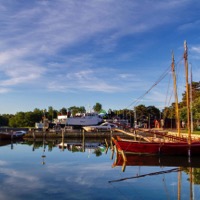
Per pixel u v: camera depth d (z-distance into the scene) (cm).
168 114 12262
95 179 2867
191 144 4488
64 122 10850
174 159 4366
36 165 3712
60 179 2852
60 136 9156
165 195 2305
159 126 12338
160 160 4262
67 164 3825
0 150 5681
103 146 6931
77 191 2406
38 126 11256
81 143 7881
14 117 16350
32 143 7700
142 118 14388
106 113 13050
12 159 4297
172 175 3105
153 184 2670
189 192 2392
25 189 2459
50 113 16600
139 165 3803
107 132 9338
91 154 5066
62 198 2202
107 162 4044
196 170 3434
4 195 2275
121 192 2386
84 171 3303
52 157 4566
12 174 3088
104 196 2264
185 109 8556
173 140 5159
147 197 2247
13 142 8044
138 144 4541
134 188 2517
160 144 4509
